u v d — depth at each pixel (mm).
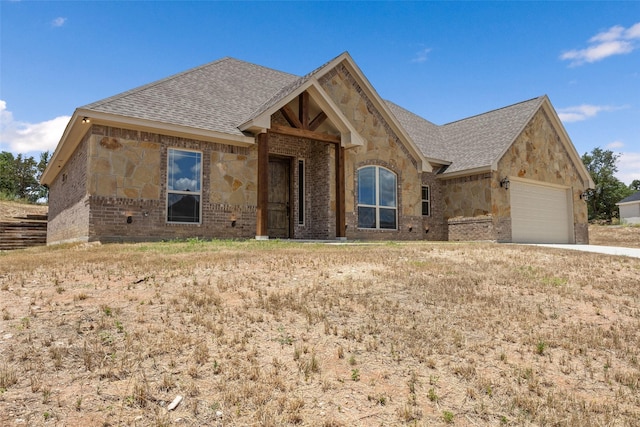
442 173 19969
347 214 15570
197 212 13016
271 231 15328
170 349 4012
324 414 3223
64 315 4684
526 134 20250
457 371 4043
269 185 15492
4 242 19234
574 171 22875
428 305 5824
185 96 14273
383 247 11523
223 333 4457
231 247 10383
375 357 4199
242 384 3529
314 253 9398
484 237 18484
